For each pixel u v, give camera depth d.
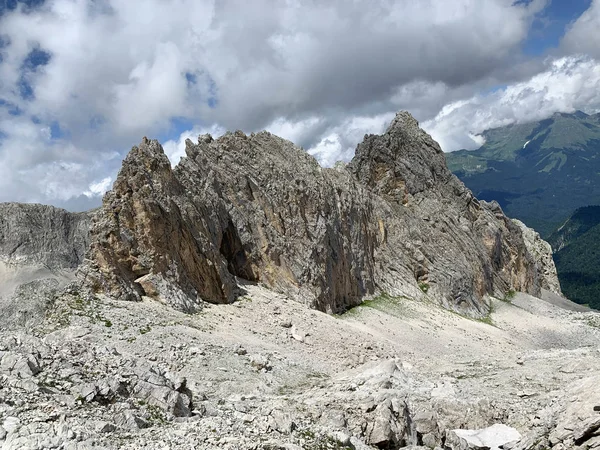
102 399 21.73
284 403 28.47
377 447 25.84
